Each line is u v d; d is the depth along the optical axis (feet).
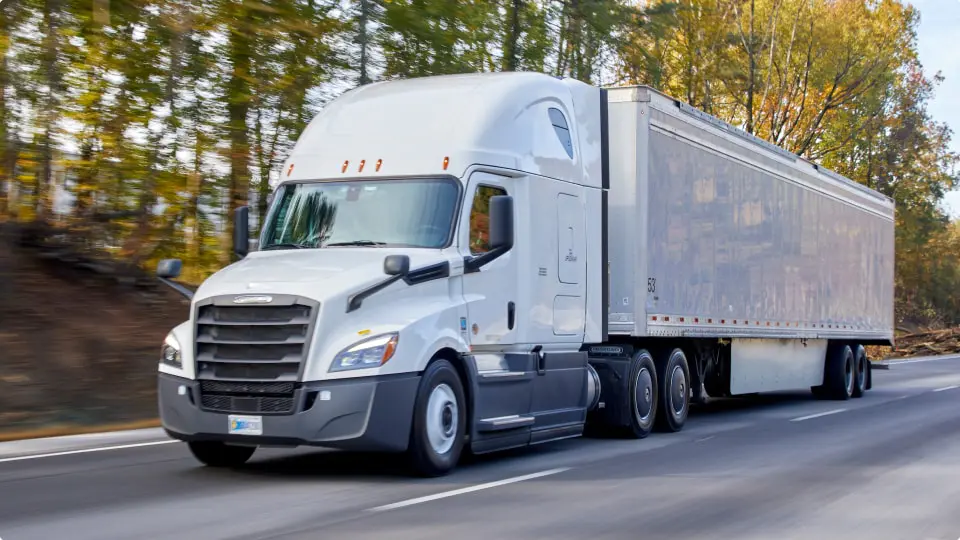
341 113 35.96
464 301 32.17
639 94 44.37
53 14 52.01
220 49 55.67
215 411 29.19
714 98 144.87
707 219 51.21
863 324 77.92
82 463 33.01
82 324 53.01
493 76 36.86
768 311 59.67
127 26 53.11
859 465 35.19
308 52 57.93
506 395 34.04
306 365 28.37
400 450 29.12
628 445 41.32
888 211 85.61
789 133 167.94
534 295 36.01
